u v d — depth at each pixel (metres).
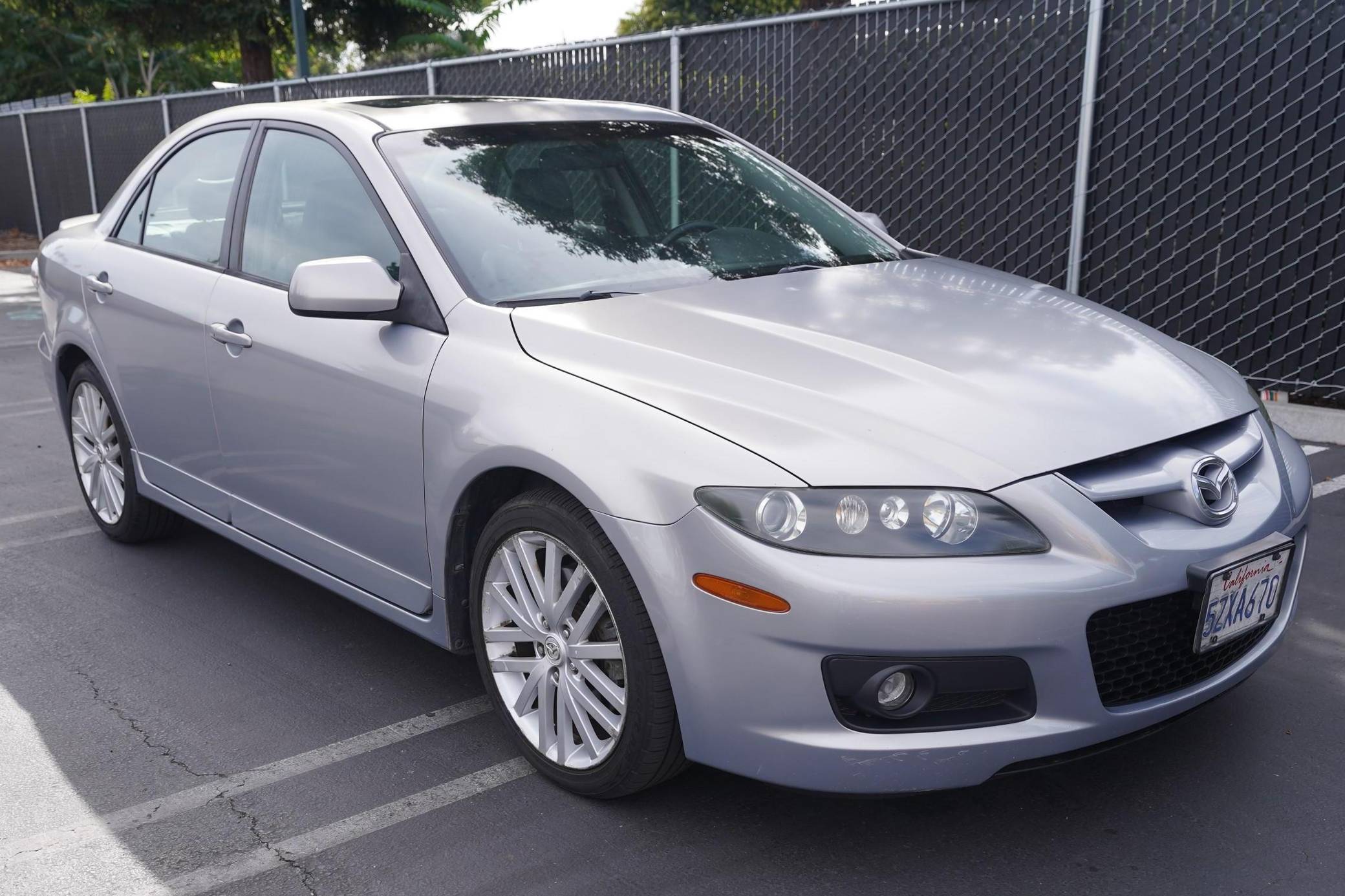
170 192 4.19
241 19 19.34
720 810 2.73
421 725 3.20
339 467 3.25
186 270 3.89
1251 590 2.53
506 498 2.95
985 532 2.28
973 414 2.45
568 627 2.72
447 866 2.55
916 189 6.94
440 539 2.95
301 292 2.94
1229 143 5.79
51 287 4.68
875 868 2.50
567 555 2.70
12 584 4.29
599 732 2.77
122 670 3.57
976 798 2.74
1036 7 6.22
